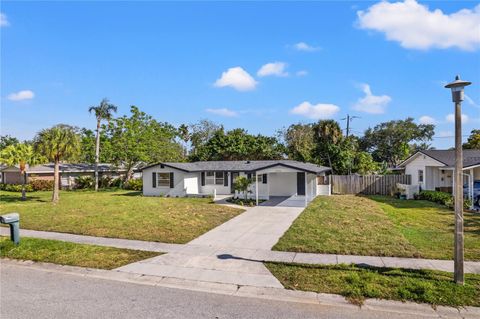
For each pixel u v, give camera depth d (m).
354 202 21.22
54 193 22.86
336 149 33.50
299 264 8.23
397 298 6.07
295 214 16.44
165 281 7.36
